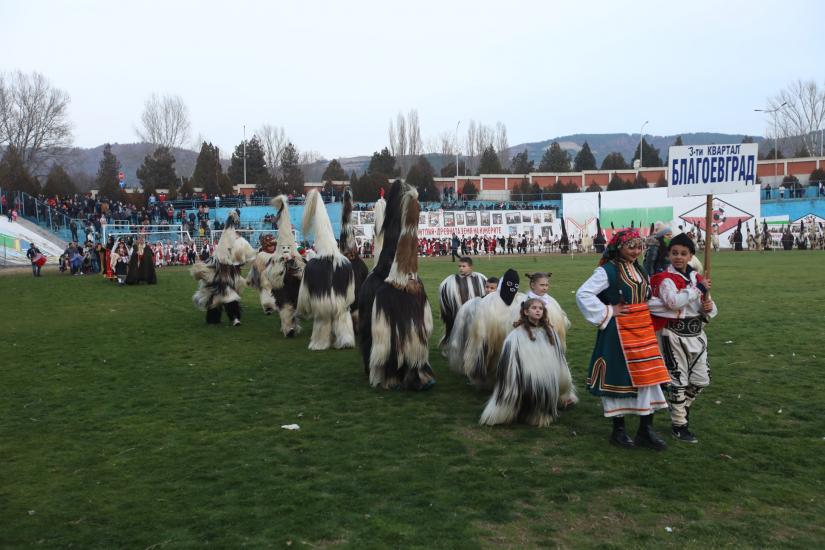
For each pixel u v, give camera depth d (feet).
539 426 22.62
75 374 31.60
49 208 141.08
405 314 27.22
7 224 130.41
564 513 15.99
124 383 29.68
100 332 44.27
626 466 18.92
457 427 22.75
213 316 47.34
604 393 20.39
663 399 20.27
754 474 18.26
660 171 251.80
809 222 167.53
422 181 216.13
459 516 15.83
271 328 45.14
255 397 27.02
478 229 173.68
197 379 30.30
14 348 38.60
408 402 25.99
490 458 19.65
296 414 24.50
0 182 177.37
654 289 20.71
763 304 51.80
